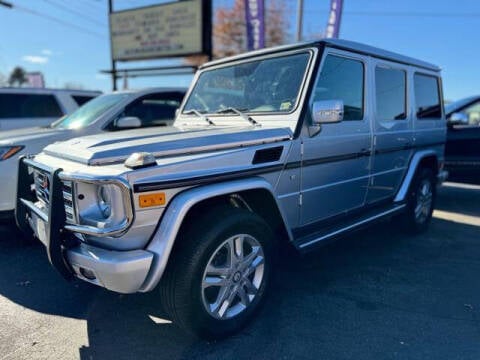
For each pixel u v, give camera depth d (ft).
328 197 11.96
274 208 10.18
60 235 8.20
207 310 8.75
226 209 9.16
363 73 12.99
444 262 14.08
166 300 8.59
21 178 10.75
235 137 9.59
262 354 8.76
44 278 12.66
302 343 9.15
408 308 10.75
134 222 7.76
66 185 8.41
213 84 13.50
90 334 9.59
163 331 9.68
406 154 15.64
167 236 7.94
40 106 27.37
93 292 11.73
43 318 10.34
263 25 43.39
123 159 8.41
